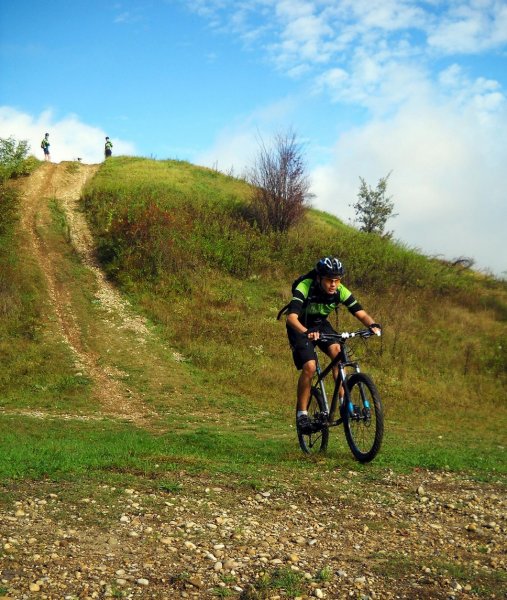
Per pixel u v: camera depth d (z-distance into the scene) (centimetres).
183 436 957
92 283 2366
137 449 722
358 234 3416
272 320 2253
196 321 2145
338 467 646
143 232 2609
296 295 645
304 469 627
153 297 2280
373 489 563
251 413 1509
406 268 3014
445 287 2959
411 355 2195
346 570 360
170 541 382
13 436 973
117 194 3241
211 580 332
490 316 2753
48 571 328
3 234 2594
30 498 447
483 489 603
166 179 3769
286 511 475
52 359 1770
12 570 327
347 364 652
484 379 2122
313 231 3231
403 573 361
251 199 3231
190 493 497
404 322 2464
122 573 332
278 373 1847
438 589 341
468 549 416
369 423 646
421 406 1781
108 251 2605
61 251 2600
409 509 506
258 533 416
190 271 2467
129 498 464
